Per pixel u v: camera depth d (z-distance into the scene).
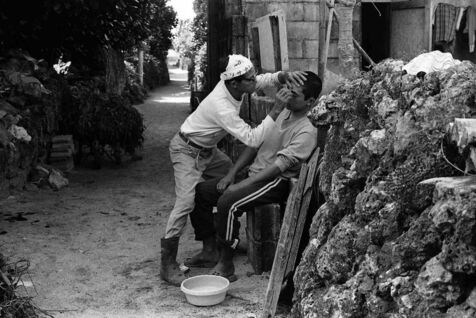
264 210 4.53
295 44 9.02
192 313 3.97
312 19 8.99
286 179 4.36
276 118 4.27
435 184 2.26
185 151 4.60
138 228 6.03
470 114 2.59
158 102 22.28
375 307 2.53
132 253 5.25
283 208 4.58
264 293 4.26
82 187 7.89
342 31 6.36
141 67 25.02
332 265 2.97
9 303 3.65
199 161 4.65
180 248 5.37
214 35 10.45
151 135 12.97
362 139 2.97
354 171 3.03
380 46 11.16
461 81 2.65
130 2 11.72
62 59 13.00
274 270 3.78
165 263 4.53
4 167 6.90
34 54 10.55
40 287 4.44
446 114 2.61
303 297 3.20
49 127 8.64
